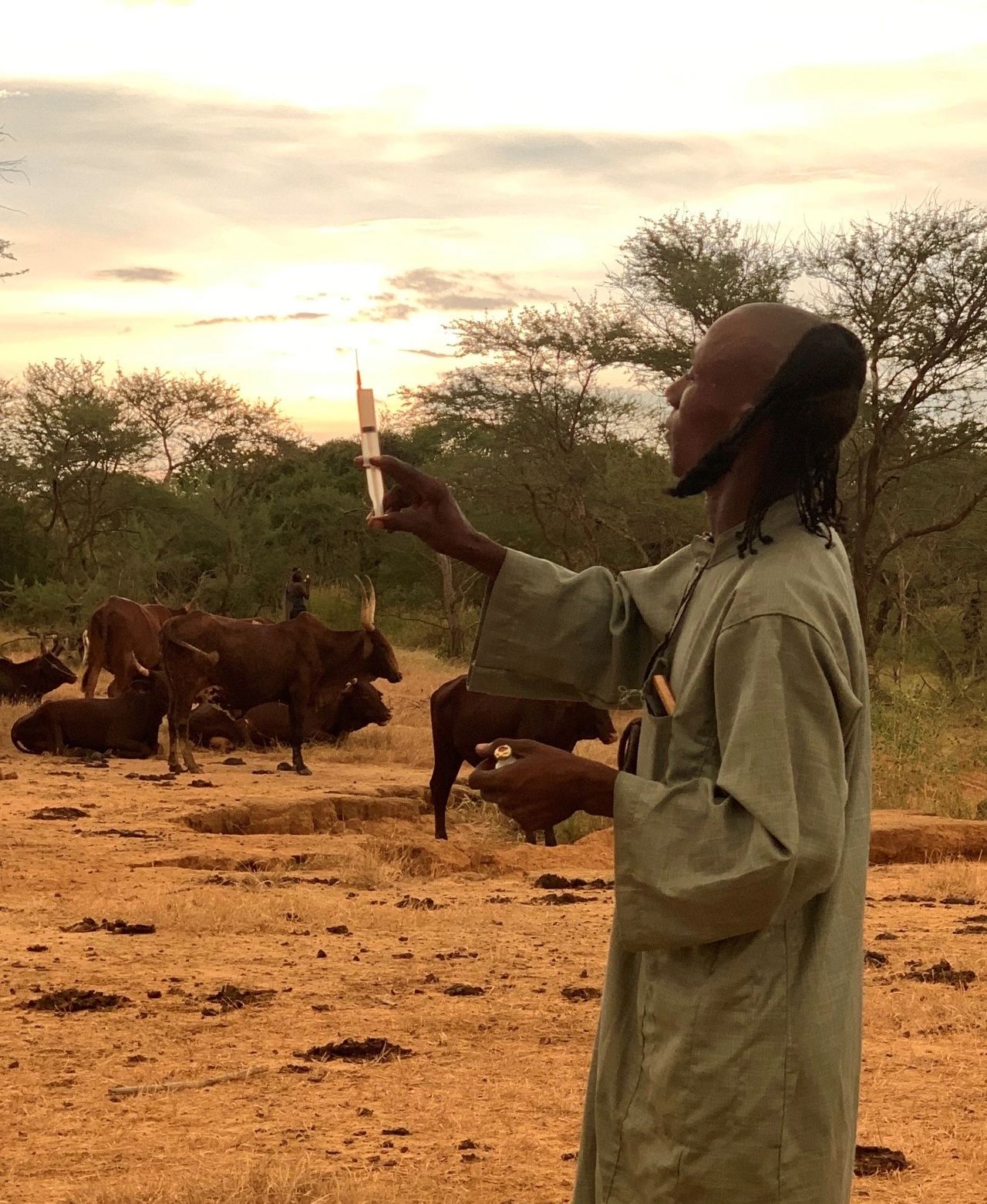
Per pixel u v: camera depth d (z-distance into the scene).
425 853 12.27
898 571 33.06
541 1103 5.48
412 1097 5.52
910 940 8.83
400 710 26.66
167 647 18.03
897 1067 6.15
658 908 2.21
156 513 48.25
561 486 34.19
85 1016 6.57
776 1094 2.22
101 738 19.55
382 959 7.88
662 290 31.58
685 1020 2.27
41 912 9.00
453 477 35.41
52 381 50.00
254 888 10.12
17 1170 4.65
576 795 2.29
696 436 2.54
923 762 19.16
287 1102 5.43
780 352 2.48
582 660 2.82
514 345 34.00
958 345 27.16
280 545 50.00
